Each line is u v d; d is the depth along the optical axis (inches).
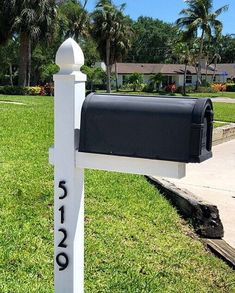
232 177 320.5
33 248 148.4
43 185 213.3
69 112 83.8
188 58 2100.1
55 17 1159.6
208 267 155.7
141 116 77.5
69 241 87.0
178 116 75.5
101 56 1646.2
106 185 226.8
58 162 85.6
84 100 82.8
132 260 150.1
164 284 138.6
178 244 169.3
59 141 85.0
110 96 82.0
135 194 218.8
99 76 1744.6
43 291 123.8
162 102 77.9
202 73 2324.1
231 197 267.3
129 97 80.7
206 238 184.5
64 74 83.0
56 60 83.8
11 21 1134.4
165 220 191.0
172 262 153.9
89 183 226.1
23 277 130.9
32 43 1192.2
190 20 1900.8
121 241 163.2
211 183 300.5
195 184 295.3
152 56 2888.8
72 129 83.9
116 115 79.0
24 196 195.6
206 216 188.2
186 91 1871.3
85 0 1734.7
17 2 1127.0
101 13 1578.5
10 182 213.8
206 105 76.3
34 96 1035.3
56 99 84.3
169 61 2746.1
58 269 88.0
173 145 75.8
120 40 1608.0
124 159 80.4
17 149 290.7
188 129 75.0
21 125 384.5
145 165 79.0
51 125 398.3
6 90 1140.5
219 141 482.0
